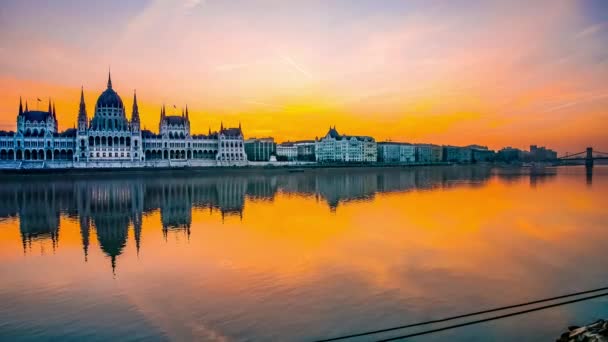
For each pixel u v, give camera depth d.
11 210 88.19
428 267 45.25
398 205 97.25
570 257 49.31
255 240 58.34
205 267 45.34
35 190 134.88
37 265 46.69
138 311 33.88
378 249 53.03
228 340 29.02
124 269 44.94
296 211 86.69
